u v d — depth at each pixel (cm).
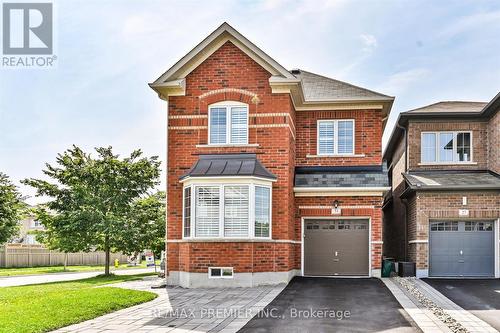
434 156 2366
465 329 1091
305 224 2169
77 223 2478
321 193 2122
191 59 2002
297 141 2212
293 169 2128
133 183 2641
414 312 1284
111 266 4522
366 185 2072
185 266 1870
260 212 1877
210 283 1825
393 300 1479
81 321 1181
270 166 1947
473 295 1616
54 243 2661
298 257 2136
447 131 2366
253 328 1095
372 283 1894
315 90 2253
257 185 1872
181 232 1955
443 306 1401
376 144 2175
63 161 2586
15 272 3391
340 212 2111
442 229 2175
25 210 3122
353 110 2200
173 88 1998
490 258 2145
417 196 2155
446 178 2238
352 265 2127
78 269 3831
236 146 1969
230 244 1828
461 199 2131
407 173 2358
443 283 1925
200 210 1859
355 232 2141
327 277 2092
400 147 2623
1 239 2830
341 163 2183
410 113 2339
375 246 2098
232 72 2002
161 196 2784
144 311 1320
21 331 1029
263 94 1977
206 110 2003
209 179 1845
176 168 1994
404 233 2462
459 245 2162
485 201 2122
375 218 2098
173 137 2009
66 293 1628
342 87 2275
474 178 2227
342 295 1582
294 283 1895
